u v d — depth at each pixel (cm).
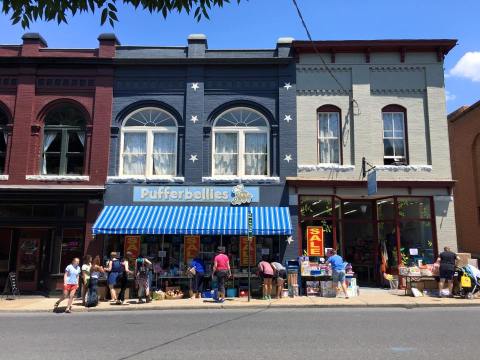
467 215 2450
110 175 1700
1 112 1752
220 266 1452
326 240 1673
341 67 1767
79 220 1666
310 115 1742
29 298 1552
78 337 859
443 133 1723
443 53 1775
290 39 1781
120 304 1379
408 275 1526
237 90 1766
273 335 852
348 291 1503
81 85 1753
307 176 1697
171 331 911
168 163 1744
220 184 1689
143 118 1770
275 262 1522
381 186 1681
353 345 758
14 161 1688
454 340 796
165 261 1645
